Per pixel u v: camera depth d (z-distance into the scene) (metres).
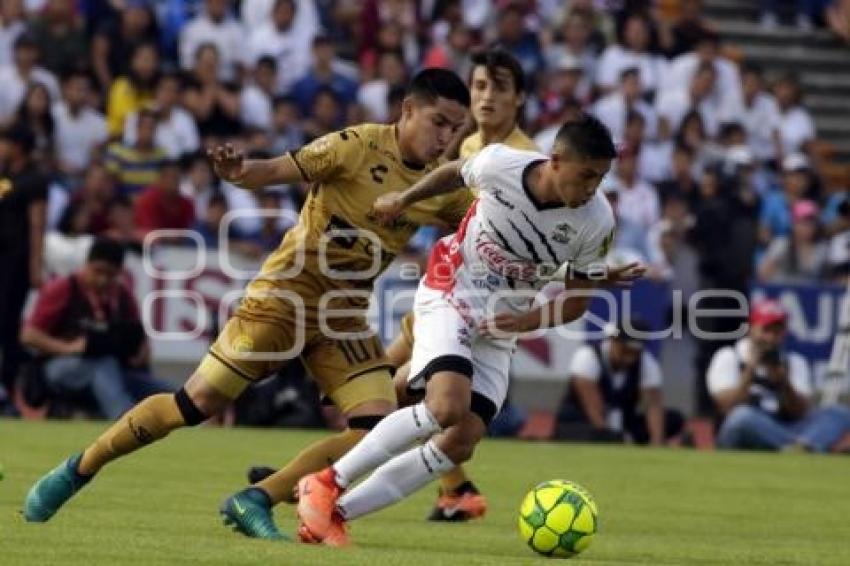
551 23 79.69
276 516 32.25
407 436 26.61
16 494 33.59
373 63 72.25
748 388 56.94
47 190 56.56
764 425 56.69
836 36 90.75
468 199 28.80
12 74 64.44
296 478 27.75
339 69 72.00
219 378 27.84
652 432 57.00
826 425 57.28
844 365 63.12
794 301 64.38
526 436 58.50
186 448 46.94
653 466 48.34
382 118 69.44
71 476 28.31
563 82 72.31
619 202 65.31
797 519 36.56
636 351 56.31
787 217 71.75
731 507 38.59
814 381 64.69
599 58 76.88
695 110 72.88
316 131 66.81
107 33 67.62
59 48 67.50
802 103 84.88
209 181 61.91
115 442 27.97
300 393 56.38
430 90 27.81
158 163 62.69
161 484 37.62
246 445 48.56
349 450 27.89
